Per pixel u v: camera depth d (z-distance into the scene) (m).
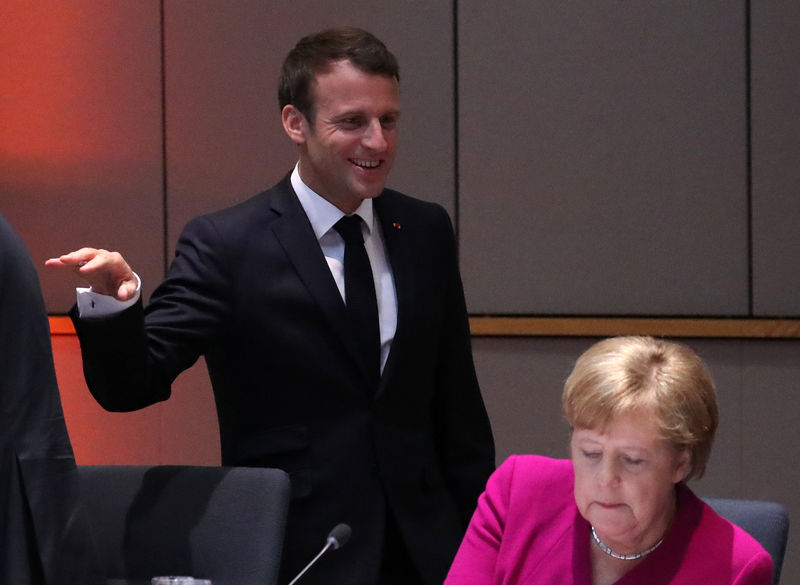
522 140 16.30
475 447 9.20
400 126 16.64
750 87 15.59
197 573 7.79
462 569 6.52
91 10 17.48
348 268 8.62
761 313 15.67
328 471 8.32
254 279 8.41
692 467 5.67
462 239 16.53
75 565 6.73
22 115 17.77
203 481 7.98
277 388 8.40
